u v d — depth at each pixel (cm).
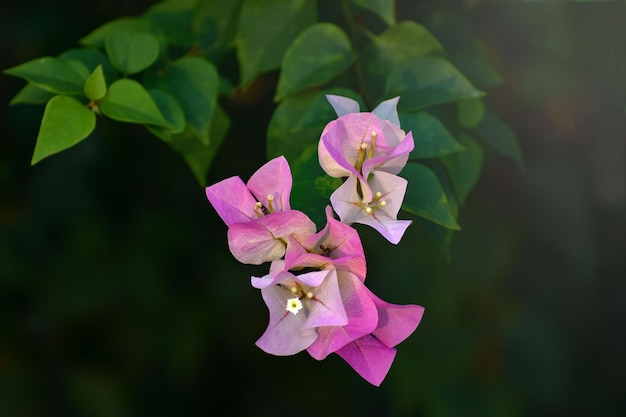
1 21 109
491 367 118
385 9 80
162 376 121
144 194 114
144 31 86
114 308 117
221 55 88
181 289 117
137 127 111
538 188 114
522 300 121
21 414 117
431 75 79
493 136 88
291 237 71
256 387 128
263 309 121
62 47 108
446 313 113
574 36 103
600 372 135
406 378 117
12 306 117
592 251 120
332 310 70
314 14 84
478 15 99
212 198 72
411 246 111
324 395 130
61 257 114
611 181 117
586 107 111
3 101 113
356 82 84
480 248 111
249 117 108
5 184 114
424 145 77
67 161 114
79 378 119
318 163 76
